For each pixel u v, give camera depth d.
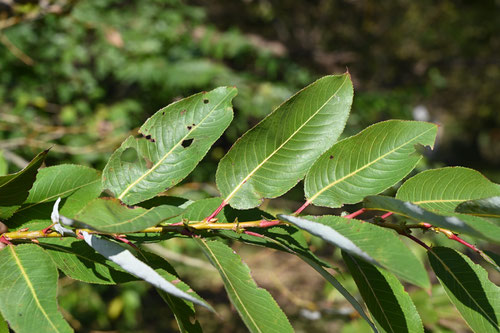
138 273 1.03
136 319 7.18
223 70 6.42
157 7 7.29
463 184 1.24
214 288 8.12
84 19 6.34
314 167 1.27
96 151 4.96
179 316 1.21
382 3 10.64
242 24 9.68
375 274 1.21
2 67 5.83
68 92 6.25
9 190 1.22
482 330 1.15
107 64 6.54
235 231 1.22
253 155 1.29
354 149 1.27
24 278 1.12
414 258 0.90
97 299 5.69
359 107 6.68
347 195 1.24
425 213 0.98
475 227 1.00
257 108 6.25
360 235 0.99
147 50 6.57
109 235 1.23
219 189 1.28
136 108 6.09
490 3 11.25
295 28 9.99
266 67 7.46
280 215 1.07
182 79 6.11
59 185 1.38
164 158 1.34
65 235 1.18
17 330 1.05
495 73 11.75
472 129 15.62
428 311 2.81
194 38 7.34
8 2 3.71
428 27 11.08
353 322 3.41
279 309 1.09
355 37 10.22
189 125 1.36
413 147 1.26
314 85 1.28
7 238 1.22
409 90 8.23
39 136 4.86
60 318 1.08
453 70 11.62
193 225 1.22
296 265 8.12
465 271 1.20
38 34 6.21
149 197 1.31
